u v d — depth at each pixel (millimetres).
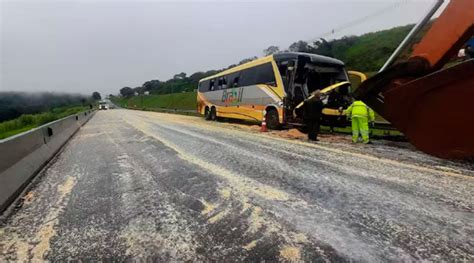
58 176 5125
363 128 8812
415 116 5793
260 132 11719
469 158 5227
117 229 2938
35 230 2973
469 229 2820
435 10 6520
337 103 11031
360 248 2484
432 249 2461
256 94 14258
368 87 6508
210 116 20438
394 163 5738
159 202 3645
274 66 12961
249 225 2955
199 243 2615
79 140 10117
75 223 3109
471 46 5828
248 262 2303
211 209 3387
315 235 2725
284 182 4422
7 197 3770
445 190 4004
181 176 4809
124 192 4074
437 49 5574
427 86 5453
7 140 4398
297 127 12031
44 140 6891
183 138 9617
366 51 56375
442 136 5469
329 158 6250
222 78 18547
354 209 3342
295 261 2301
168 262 2334
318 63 11945
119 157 6582
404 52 7141
